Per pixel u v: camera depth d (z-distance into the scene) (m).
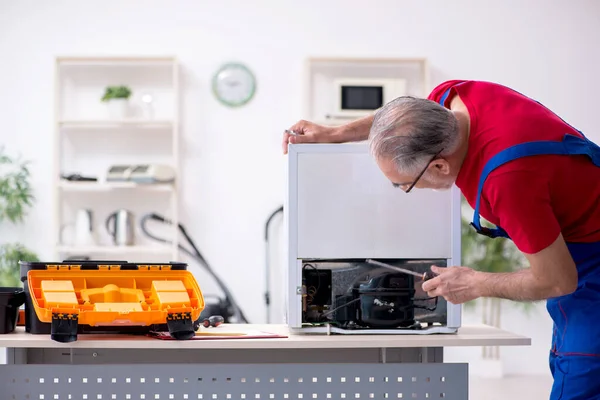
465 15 5.46
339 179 2.26
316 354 2.40
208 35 5.37
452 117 1.93
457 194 2.28
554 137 1.90
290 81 5.39
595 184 1.93
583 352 1.99
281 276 5.39
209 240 5.37
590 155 1.92
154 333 2.16
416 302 2.26
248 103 5.39
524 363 5.44
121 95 5.18
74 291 2.15
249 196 5.38
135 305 2.11
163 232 5.38
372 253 2.26
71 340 2.00
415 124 1.88
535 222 1.81
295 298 2.22
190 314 2.09
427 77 5.27
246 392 2.14
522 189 1.83
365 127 2.43
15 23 5.32
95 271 2.23
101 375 2.11
